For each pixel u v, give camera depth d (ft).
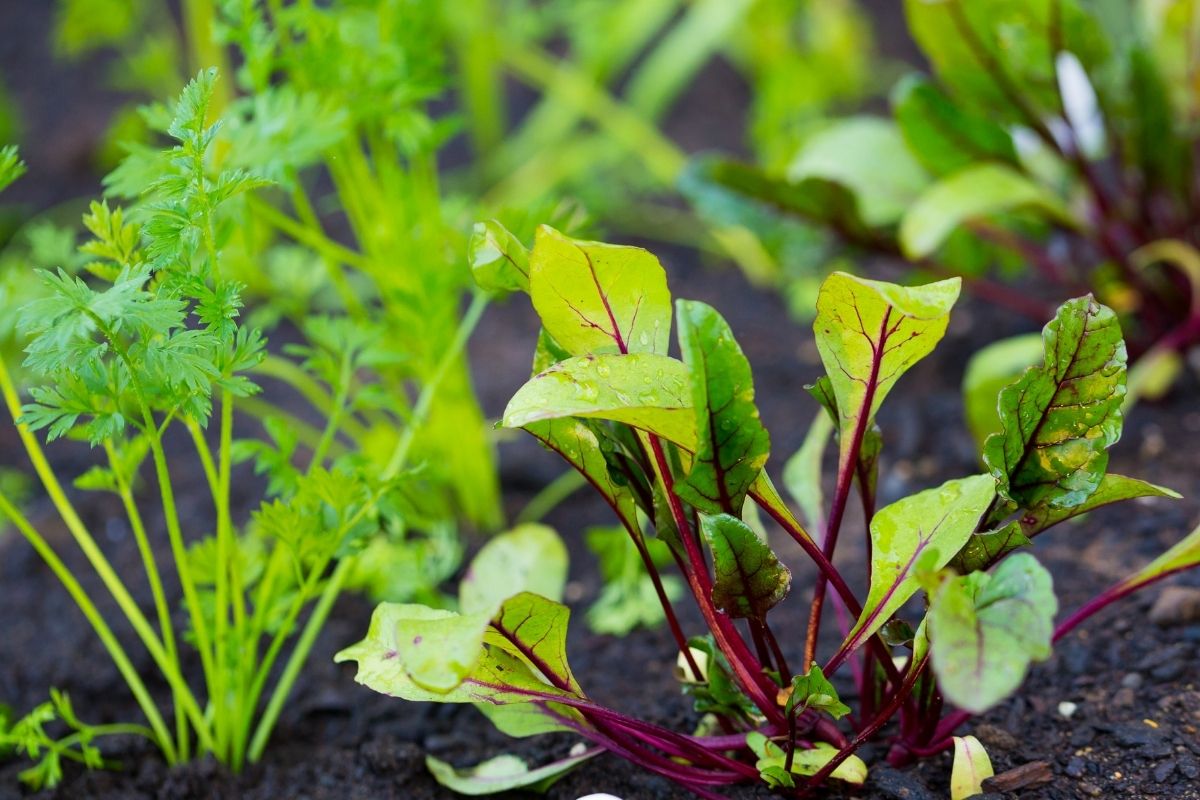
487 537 4.88
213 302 3.92
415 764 4.30
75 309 3.85
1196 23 4.91
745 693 4.09
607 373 3.84
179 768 4.31
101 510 5.04
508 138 7.85
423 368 4.59
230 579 4.37
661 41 8.87
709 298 6.34
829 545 4.00
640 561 4.55
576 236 4.38
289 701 4.49
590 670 4.50
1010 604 3.75
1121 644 4.34
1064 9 4.69
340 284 4.56
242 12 4.25
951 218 4.78
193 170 3.91
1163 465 4.78
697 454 3.85
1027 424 3.92
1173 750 4.13
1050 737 4.18
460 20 6.81
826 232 5.13
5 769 4.39
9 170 4.02
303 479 4.10
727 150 7.51
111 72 8.57
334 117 4.24
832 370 3.93
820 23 7.29
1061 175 5.08
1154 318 5.05
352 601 4.72
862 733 3.97
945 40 4.78
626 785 4.19
